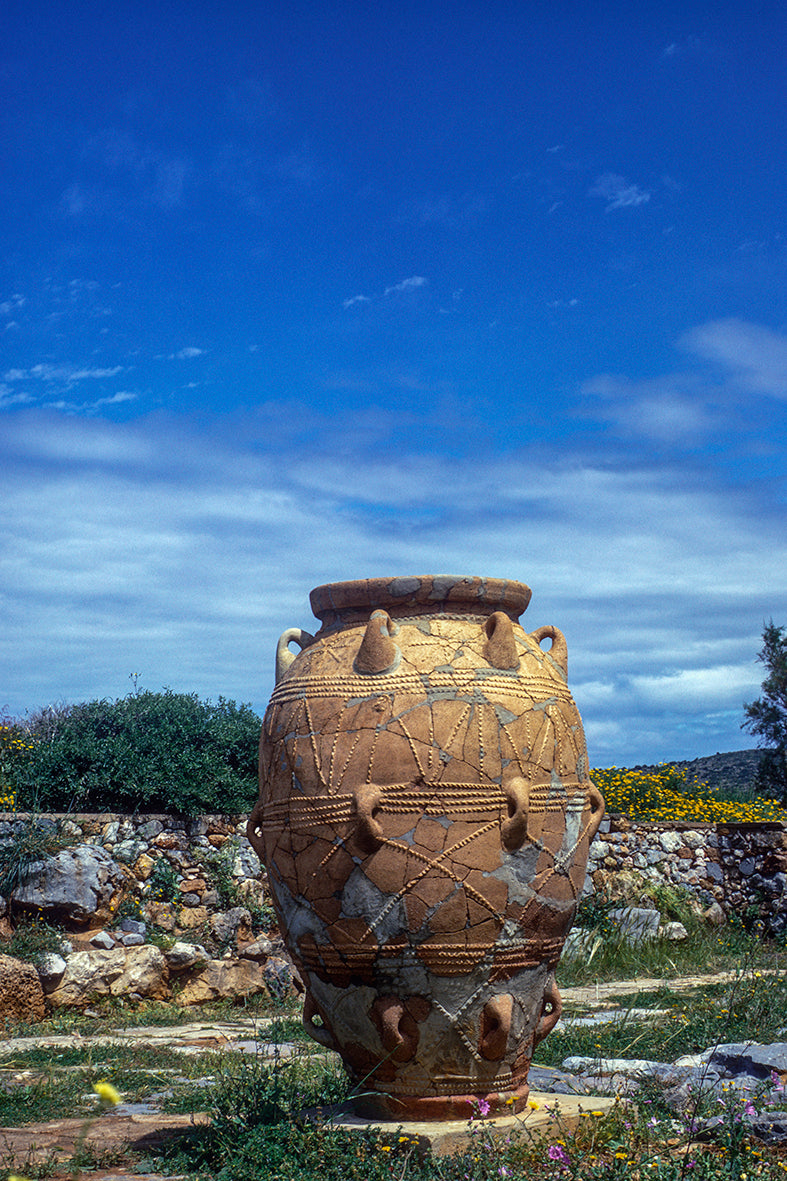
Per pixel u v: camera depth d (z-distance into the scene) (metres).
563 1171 4.06
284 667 5.21
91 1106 5.75
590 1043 7.27
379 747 4.52
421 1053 4.59
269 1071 5.85
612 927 13.39
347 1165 4.22
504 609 5.11
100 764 12.17
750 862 15.81
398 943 4.49
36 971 9.25
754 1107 4.89
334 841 4.54
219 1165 4.41
